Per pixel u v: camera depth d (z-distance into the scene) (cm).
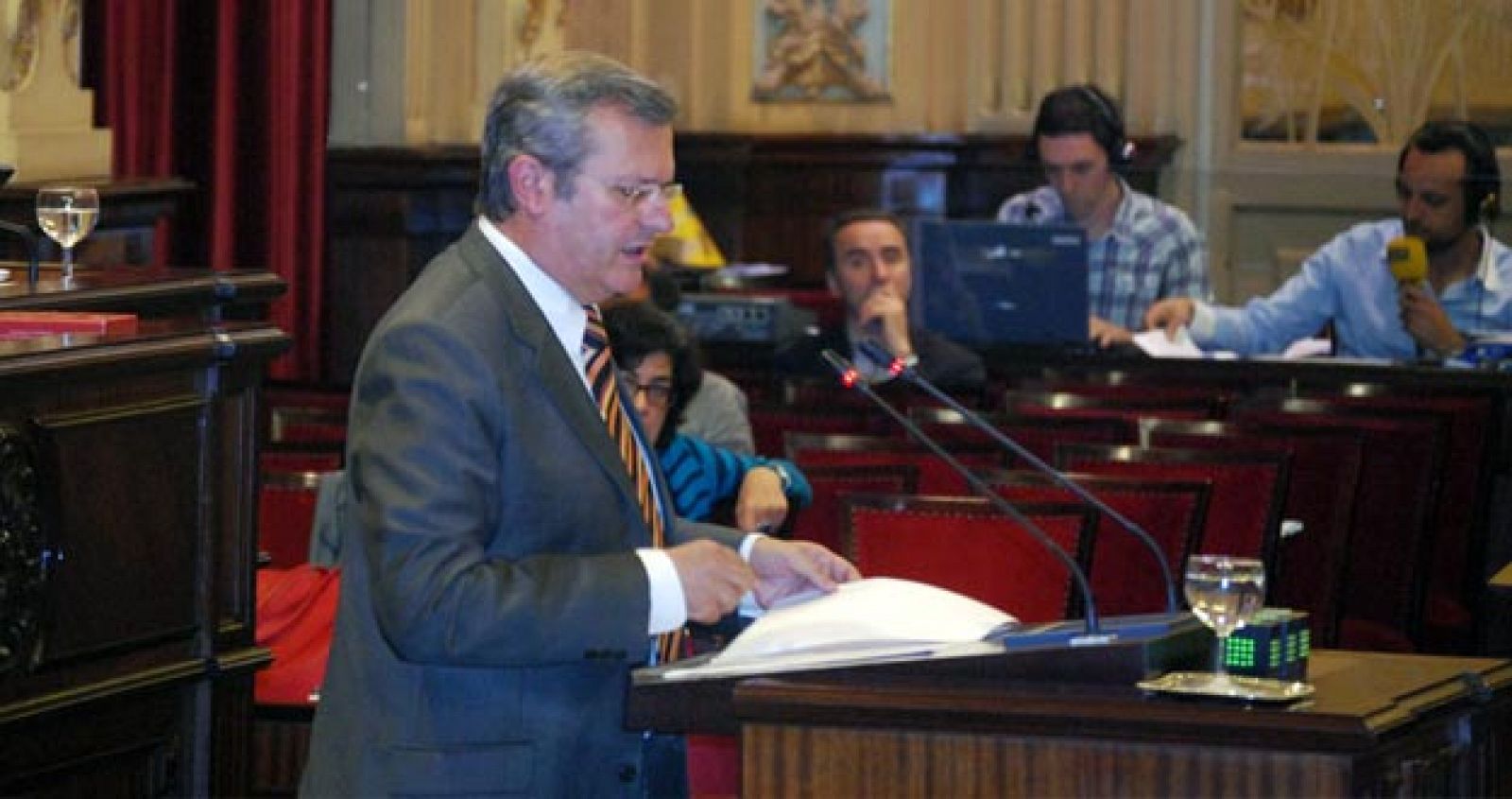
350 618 346
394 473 329
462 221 1090
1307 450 684
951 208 1347
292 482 605
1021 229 905
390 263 1061
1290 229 1293
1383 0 1272
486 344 337
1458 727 334
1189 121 1312
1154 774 310
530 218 344
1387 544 716
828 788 321
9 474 379
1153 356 902
